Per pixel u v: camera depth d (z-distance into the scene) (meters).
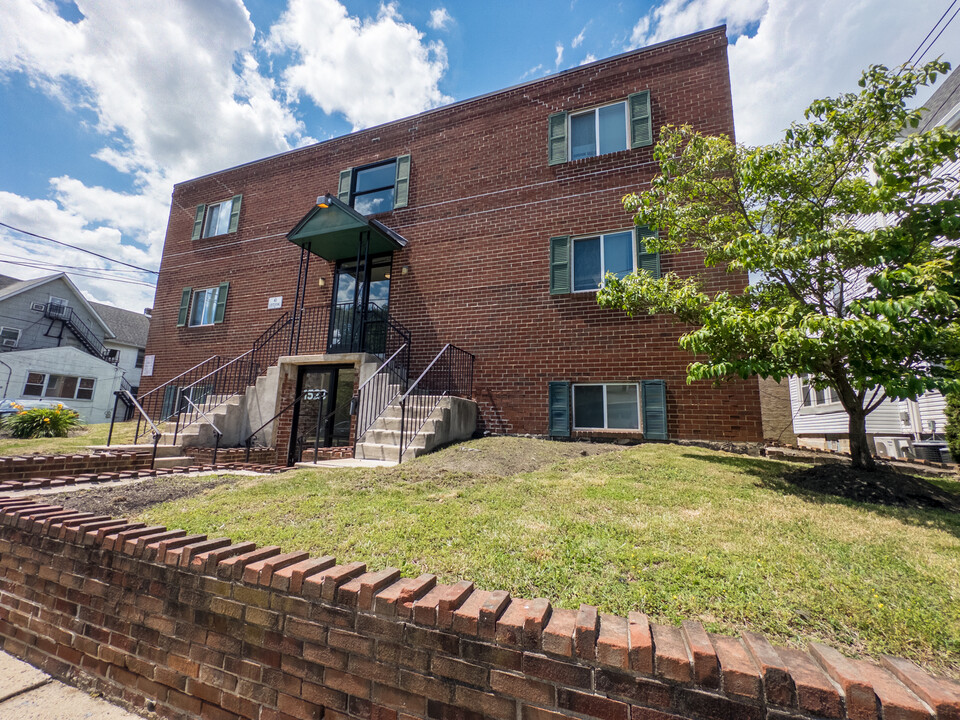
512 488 3.97
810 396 12.69
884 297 3.48
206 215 12.48
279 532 2.85
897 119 4.16
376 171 10.73
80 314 25.98
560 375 7.98
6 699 2.27
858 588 2.06
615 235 8.19
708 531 2.82
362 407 7.65
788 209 4.55
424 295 9.32
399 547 2.59
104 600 2.43
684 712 1.35
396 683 1.70
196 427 7.64
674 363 7.30
